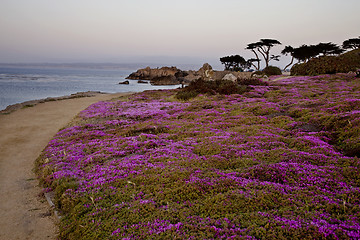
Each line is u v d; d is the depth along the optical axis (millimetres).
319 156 10977
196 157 12203
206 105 27406
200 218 7359
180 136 16562
